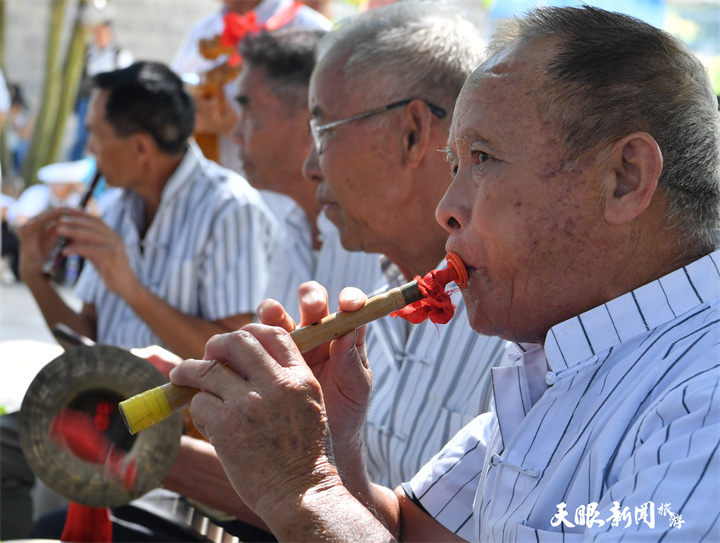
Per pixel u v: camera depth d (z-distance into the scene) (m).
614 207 1.25
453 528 1.65
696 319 1.23
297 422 1.23
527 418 1.34
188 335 3.04
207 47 4.10
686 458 1.04
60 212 3.36
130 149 3.23
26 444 1.62
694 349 1.19
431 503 1.67
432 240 2.09
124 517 2.19
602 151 1.24
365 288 2.69
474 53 2.05
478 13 6.33
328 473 1.22
